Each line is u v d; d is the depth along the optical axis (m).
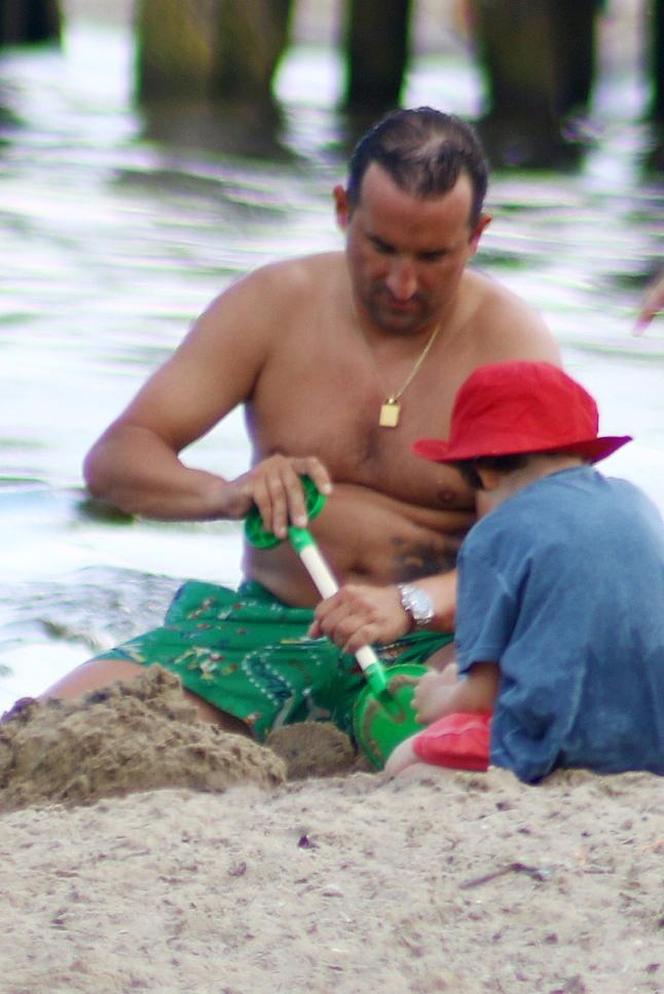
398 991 8.44
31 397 23.66
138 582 18.05
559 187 46.25
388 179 12.93
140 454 13.73
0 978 8.52
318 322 14.16
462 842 9.88
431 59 79.12
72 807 11.52
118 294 30.28
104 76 66.44
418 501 13.99
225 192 42.34
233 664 13.76
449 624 13.27
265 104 55.84
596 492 11.45
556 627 11.02
